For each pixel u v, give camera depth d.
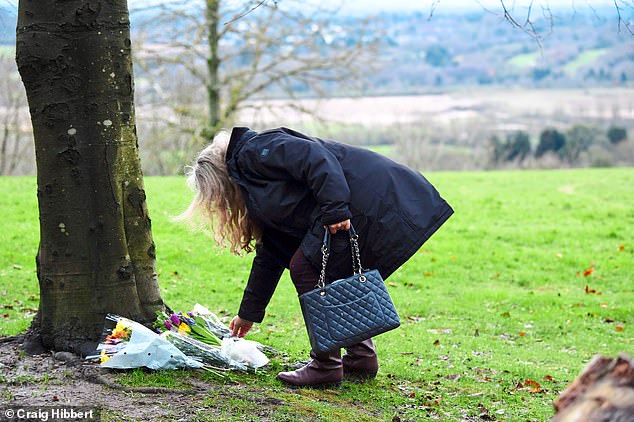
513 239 14.16
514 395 5.46
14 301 8.48
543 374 6.37
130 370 4.66
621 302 10.05
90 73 4.84
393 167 4.61
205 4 23.02
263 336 7.12
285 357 5.77
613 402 2.72
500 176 24.31
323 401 4.63
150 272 5.21
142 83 25.14
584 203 18.06
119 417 3.89
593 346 8.08
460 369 6.39
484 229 14.86
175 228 13.91
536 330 8.73
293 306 8.95
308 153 4.32
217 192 4.67
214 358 4.96
